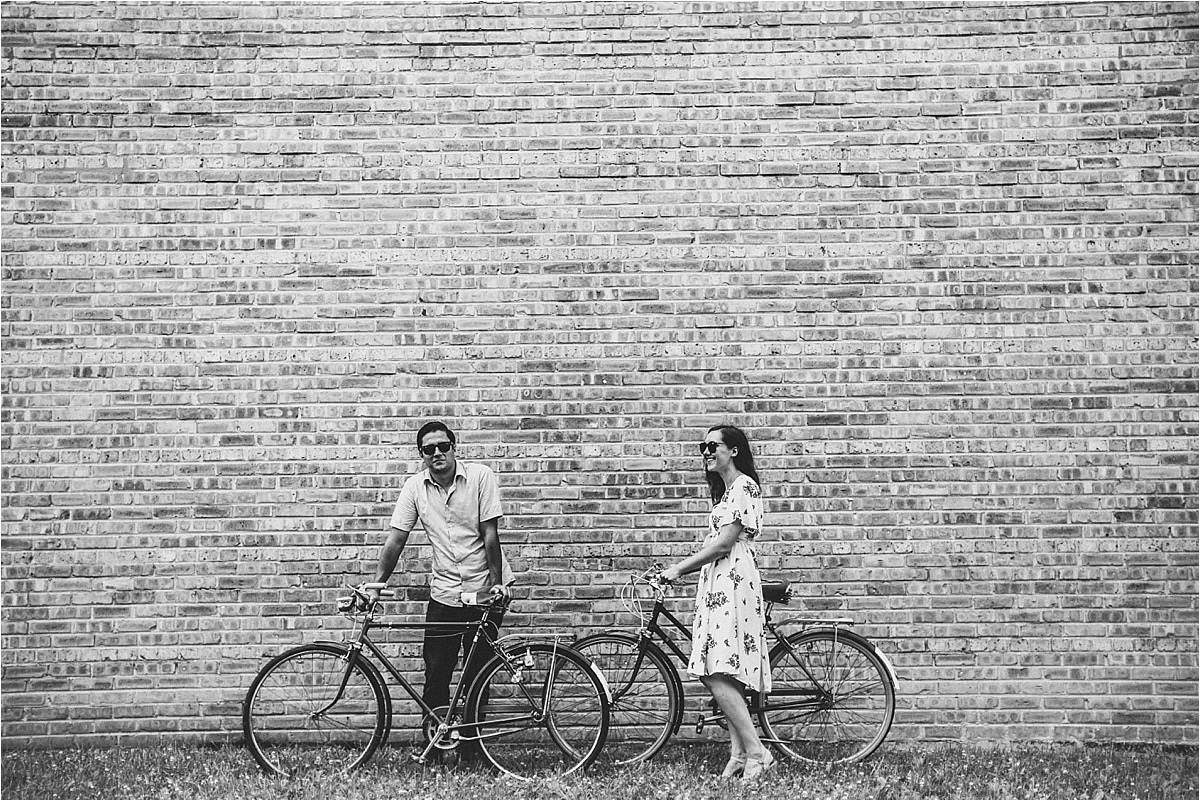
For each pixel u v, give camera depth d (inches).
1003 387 259.3
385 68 266.2
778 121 264.5
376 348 261.7
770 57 265.6
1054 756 238.5
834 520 257.8
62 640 253.9
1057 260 261.4
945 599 255.3
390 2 266.4
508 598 237.6
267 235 263.7
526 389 260.8
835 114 264.5
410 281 263.1
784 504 258.1
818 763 235.6
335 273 263.1
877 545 257.0
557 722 237.3
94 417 259.1
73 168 263.7
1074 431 257.9
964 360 260.1
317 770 231.9
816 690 240.8
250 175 264.4
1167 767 232.8
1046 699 252.2
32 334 260.4
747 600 226.7
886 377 260.1
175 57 265.1
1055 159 263.3
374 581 257.3
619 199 264.5
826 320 261.6
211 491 258.4
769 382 260.5
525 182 264.7
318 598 256.5
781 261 262.8
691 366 261.0
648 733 245.1
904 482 258.1
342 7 266.2
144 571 256.4
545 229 264.1
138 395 259.9
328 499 258.7
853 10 265.7
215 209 264.2
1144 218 261.4
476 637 236.5
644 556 257.1
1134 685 251.8
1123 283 260.2
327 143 264.5
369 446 260.1
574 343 261.7
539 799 216.2
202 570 256.7
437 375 261.1
